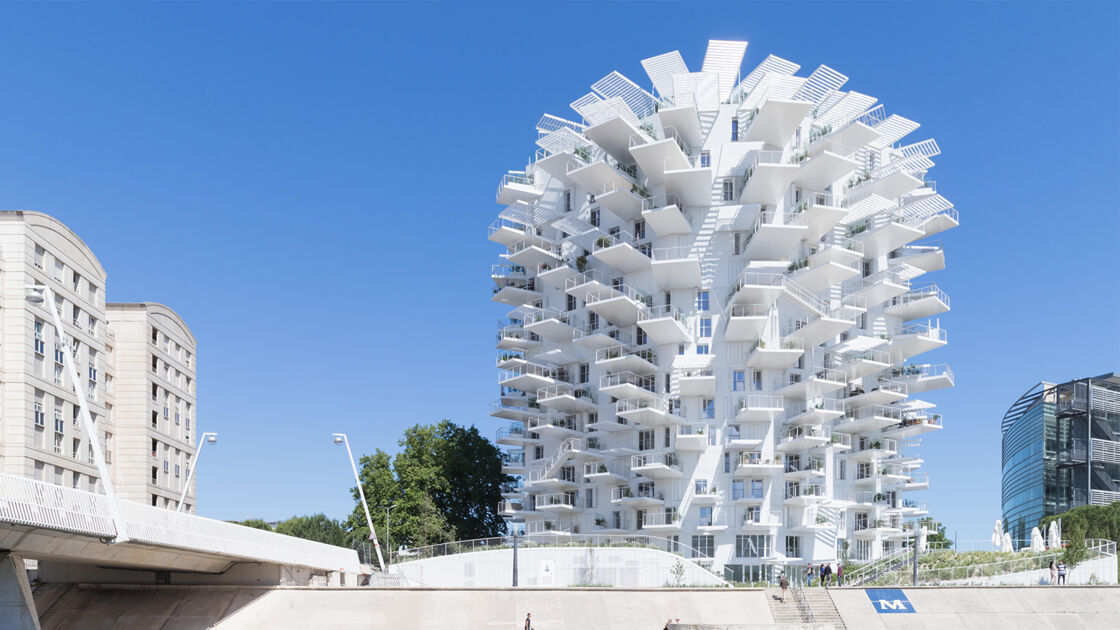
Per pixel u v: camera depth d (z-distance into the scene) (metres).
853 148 77.94
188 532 42.75
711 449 73.69
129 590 51.12
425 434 88.62
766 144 76.50
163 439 80.12
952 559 67.94
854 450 79.69
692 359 75.06
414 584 64.81
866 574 68.94
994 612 55.47
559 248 87.00
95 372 69.62
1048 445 114.31
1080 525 88.75
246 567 52.56
